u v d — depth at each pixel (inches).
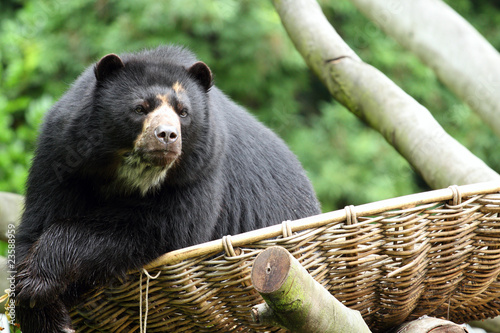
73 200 298.7
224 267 242.5
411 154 395.2
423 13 457.7
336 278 255.0
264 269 211.3
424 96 934.4
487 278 274.7
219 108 334.0
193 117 298.8
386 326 282.2
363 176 889.5
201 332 263.4
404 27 461.7
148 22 823.7
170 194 297.6
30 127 670.5
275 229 242.1
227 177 333.4
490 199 262.7
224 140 318.7
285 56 894.4
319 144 914.1
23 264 279.0
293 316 218.5
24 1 876.6
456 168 380.5
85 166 295.4
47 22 836.6
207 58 858.1
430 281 268.8
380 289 263.6
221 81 900.6
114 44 820.0
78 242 275.1
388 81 410.9
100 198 306.0
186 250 243.1
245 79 897.5
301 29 435.2
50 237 277.7
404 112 399.5
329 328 225.3
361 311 268.7
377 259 256.4
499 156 943.7
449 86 458.9
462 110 936.9
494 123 445.1
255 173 344.2
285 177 357.1
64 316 272.4
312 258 247.1
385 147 915.4
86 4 845.2
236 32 875.4
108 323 264.4
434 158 387.2
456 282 274.2
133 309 260.5
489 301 298.8
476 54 446.3
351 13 933.2
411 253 253.9
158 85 297.1
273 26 885.2
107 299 261.6
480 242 269.4
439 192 257.9
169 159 283.4
